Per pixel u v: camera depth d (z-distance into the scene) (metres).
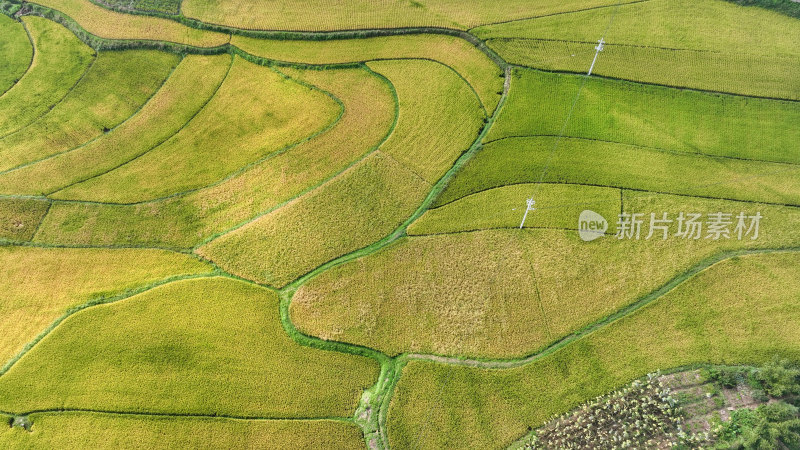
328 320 28.55
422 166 34.19
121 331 28.38
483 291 29.08
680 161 33.34
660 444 24.28
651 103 36.12
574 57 38.69
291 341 28.05
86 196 34.31
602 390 25.92
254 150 35.81
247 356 27.58
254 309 29.09
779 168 32.78
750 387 25.33
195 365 27.33
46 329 28.81
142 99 39.62
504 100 36.97
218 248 31.48
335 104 37.97
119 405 26.23
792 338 26.70
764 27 39.56
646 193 32.12
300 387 26.77
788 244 29.77
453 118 36.31
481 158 34.16
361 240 31.36
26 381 27.02
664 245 30.17
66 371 27.25
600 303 28.50
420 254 30.56
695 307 28.03
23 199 34.25
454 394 26.19
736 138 34.22
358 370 27.25
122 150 36.59
